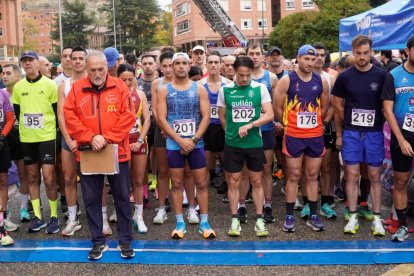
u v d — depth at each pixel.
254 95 4.87
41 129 5.09
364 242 4.69
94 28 77.81
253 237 4.92
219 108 5.09
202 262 4.29
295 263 4.21
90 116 4.24
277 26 44.84
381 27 8.05
